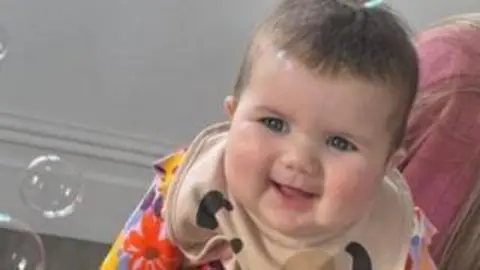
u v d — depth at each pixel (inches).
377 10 38.3
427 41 51.6
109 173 93.4
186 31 90.4
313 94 36.0
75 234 93.9
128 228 43.4
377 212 40.9
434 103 49.1
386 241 40.9
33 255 58.7
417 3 91.1
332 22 37.2
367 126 36.6
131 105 92.0
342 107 36.0
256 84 37.0
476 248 47.2
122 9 89.2
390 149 38.5
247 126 36.9
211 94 92.5
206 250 40.8
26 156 91.3
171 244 42.4
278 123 36.8
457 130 48.2
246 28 91.0
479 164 48.0
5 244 58.5
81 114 91.5
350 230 39.9
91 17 89.0
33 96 90.2
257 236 39.5
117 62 90.5
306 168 36.1
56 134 91.2
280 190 36.8
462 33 50.6
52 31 88.7
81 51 89.7
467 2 90.7
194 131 93.4
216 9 90.2
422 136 48.8
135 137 92.9
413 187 48.2
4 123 90.0
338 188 36.3
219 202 40.1
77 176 66.6
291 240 38.8
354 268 40.1
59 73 90.0
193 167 41.8
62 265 89.6
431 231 43.3
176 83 91.9
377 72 36.5
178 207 41.1
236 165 37.1
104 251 93.0
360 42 36.8
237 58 91.7
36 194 64.8
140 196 94.1
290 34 36.9
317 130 36.3
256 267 39.6
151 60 90.9
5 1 87.1
